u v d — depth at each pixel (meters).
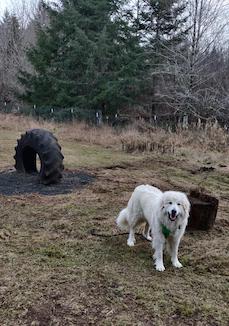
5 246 4.90
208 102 19.86
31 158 8.92
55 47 23.95
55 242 5.09
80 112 20.75
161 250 4.52
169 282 4.18
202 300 3.84
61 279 4.09
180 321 3.47
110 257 4.73
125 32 22.73
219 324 3.46
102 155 12.20
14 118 19.81
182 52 22.64
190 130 15.71
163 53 23.64
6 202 6.68
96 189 7.80
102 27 22.80
